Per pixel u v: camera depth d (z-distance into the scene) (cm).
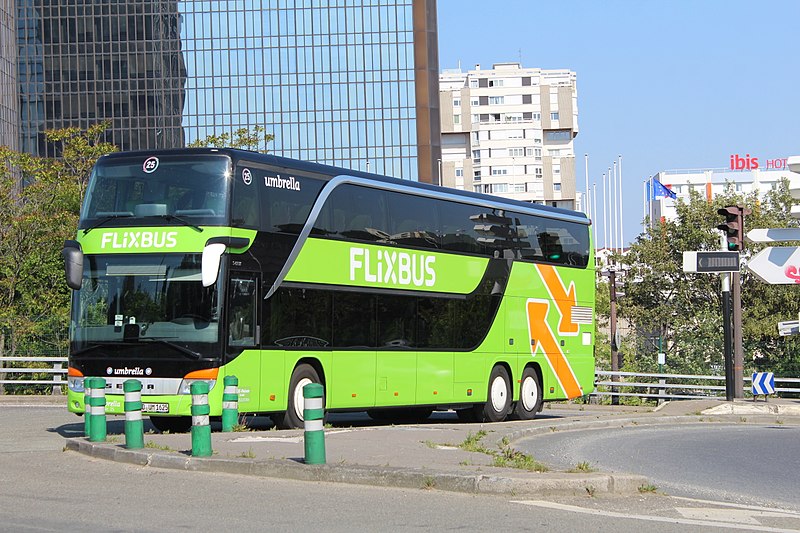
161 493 1247
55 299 4881
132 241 2136
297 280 2244
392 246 2508
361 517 1092
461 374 2705
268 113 13800
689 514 1154
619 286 6706
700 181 18538
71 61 13812
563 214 3161
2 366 4197
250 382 2125
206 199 2112
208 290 2081
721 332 5728
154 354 2086
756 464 1862
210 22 13850
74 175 5631
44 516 1084
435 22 13975
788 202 7350
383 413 3078
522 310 2945
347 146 13812
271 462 1399
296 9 13862
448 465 1458
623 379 4875
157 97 13812
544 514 1123
